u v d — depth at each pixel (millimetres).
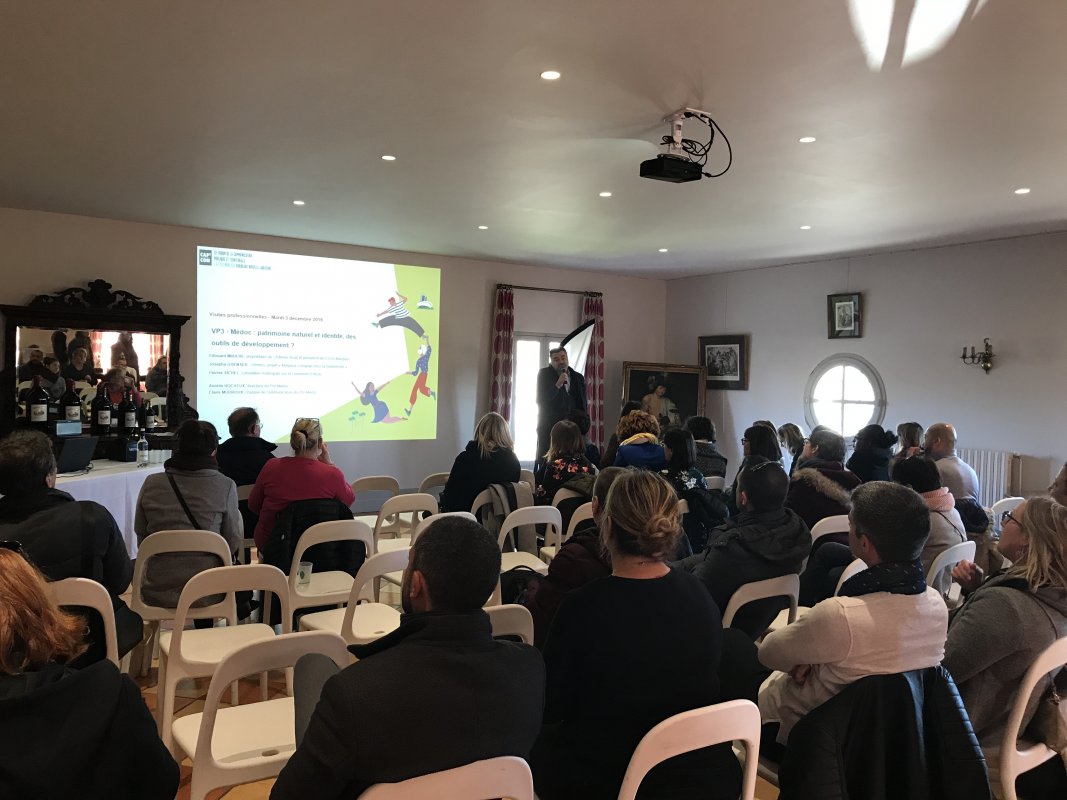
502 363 8859
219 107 3744
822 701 1757
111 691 1198
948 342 7098
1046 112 3562
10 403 6199
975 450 6832
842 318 7996
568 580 2322
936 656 1706
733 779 1622
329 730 1209
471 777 1255
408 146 4320
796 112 3613
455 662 1280
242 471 4539
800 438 5422
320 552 3541
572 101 3535
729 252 7836
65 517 2355
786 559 2498
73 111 3828
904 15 2639
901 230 6473
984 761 1680
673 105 3553
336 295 7879
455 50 3008
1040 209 5586
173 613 3021
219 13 2744
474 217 6309
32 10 2738
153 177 5160
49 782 1085
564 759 1697
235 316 7336
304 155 4555
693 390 9523
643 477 1729
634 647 1613
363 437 8109
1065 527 1866
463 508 4273
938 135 3930
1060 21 2648
